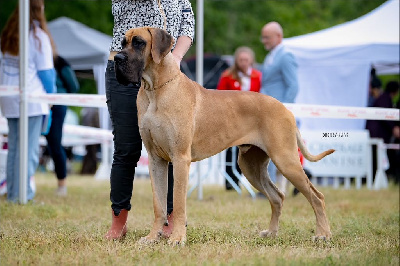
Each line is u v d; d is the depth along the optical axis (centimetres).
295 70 948
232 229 617
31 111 812
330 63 1397
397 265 440
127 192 558
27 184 824
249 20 2788
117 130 548
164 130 506
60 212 725
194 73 1764
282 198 592
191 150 533
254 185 595
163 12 547
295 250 496
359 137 1277
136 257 455
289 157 552
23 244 503
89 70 1798
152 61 499
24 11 780
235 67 1030
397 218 709
